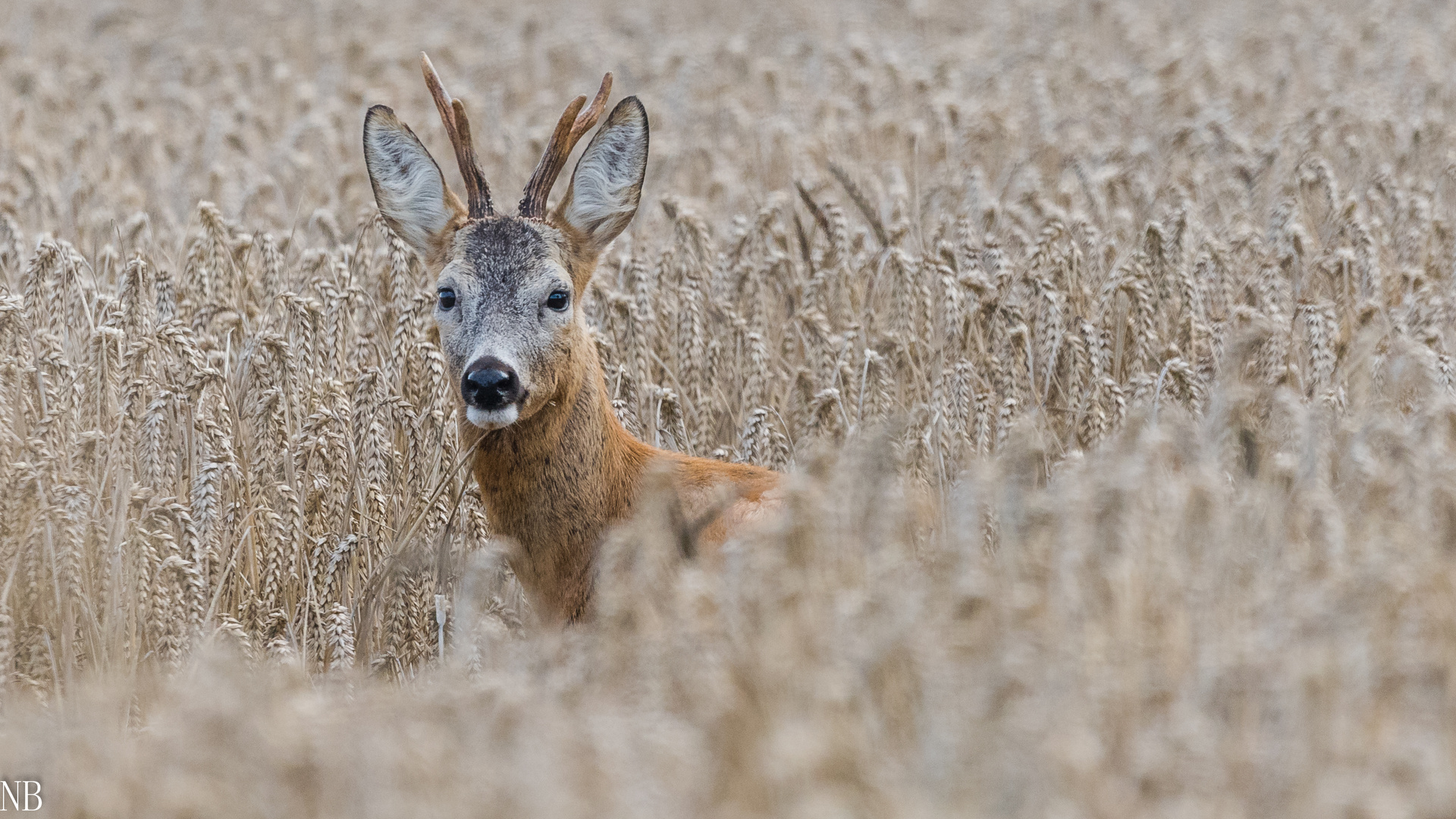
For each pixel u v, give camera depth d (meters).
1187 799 7.59
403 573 12.34
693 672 8.57
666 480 11.42
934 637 8.56
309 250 17.12
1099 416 13.35
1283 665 8.17
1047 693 8.16
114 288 17.64
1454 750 8.05
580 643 9.58
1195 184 21.39
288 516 13.24
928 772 7.73
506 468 12.53
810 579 9.19
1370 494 10.13
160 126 29.33
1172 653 8.69
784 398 16.45
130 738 10.28
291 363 14.25
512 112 31.20
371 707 8.98
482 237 12.95
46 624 11.59
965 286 16.14
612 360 15.60
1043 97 28.09
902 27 40.75
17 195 23.03
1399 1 38.25
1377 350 15.13
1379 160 23.67
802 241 17.70
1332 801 7.34
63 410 13.28
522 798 7.53
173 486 13.48
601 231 13.46
